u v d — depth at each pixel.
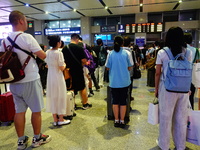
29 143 1.99
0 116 2.49
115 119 2.38
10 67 1.53
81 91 3.05
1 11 8.16
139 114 2.82
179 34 1.53
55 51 2.29
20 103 1.80
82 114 2.87
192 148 1.83
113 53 2.27
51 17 10.00
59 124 2.45
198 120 1.63
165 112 1.64
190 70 1.50
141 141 1.99
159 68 1.68
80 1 6.72
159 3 7.17
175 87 1.51
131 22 9.90
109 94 2.58
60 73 2.36
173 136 1.76
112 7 7.78
